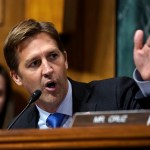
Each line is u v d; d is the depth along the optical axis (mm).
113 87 3006
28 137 1747
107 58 5316
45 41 2920
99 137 1668
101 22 5367
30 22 2990
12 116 4973
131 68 5195
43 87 2889
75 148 1699
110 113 1938
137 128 1656
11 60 3092
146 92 2408
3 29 5527
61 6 5105
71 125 1998
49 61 2885
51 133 1731
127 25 5219
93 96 3006
